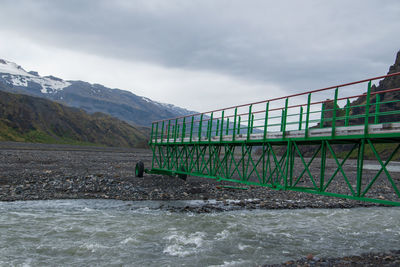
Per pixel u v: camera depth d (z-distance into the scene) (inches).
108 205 799.7
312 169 2266.2
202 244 526.3
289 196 1084.5
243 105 724.0
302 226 692.7
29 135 7450.8
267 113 652.1
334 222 746.2
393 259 466.3
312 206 941.2
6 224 582.2
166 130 1111.6
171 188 1064.2
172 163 1039.6
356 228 693.3
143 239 538.0
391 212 903.1
